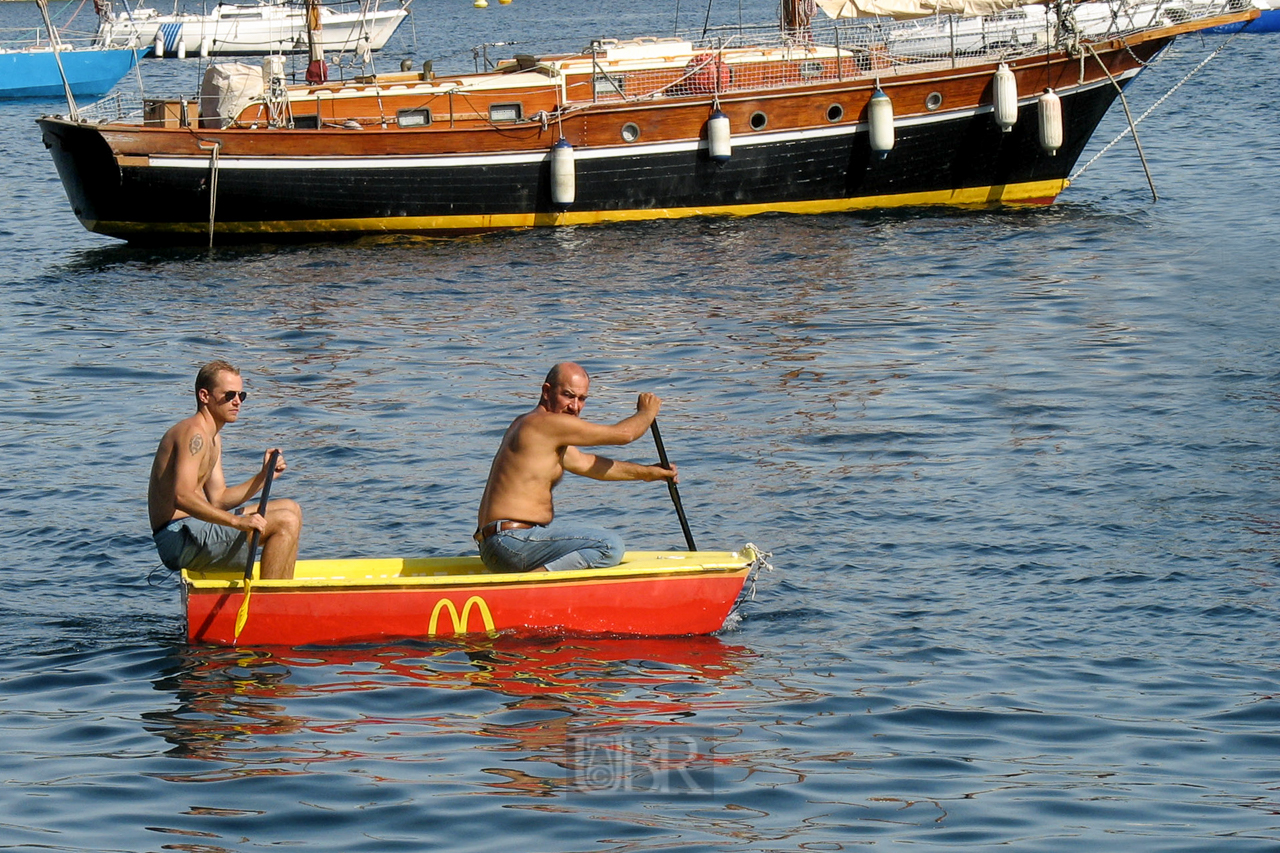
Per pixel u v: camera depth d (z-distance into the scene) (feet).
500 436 91.15
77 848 42.01
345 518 75.51
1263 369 102.53
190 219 167.12
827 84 170.09
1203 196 182.80
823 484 80.59
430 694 53.67
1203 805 45.14
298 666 56.44
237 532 59.16
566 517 76.07
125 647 58.39
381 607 58.70
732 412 96.43
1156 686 54.60
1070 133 179.11
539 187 169.58
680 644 59.36
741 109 169.89
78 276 151.84
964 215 173.78
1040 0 179.83
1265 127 239.09
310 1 198.18
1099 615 61.82
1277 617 60.90
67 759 48.11
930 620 61.67
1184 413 92.38
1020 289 134.21
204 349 117.70
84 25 614.75
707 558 62.03
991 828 43.50
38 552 70.03
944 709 52.65
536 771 47.26
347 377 107.65
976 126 174.50
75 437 91.56
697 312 128.88
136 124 163.63
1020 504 76.28
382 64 360.07
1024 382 101.55
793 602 64.08
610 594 59.67
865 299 132.36
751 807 44.80
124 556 69.56
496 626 59.52
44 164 246.27
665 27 526.57
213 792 45.65
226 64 172.96
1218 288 130.93
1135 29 182.91
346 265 155.02
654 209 172.96
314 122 169.17
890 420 93.20
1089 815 44.37
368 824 43.50
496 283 143.74
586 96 172.24
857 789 46.19
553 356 113.70
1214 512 74.02
